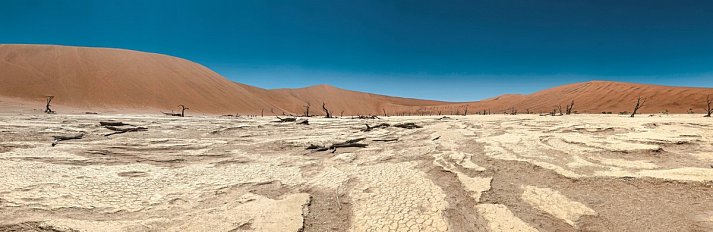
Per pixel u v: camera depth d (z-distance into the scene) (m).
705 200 6.75
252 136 18.67
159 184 8.16
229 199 7.26
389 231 5.69
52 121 22.59
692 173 8.14
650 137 13.98
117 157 11.41
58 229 5.31
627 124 21.02
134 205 6.61
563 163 9.94
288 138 17.30
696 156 10.66
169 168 10.02
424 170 9.94
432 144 14.67
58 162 10.02
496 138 15.61
